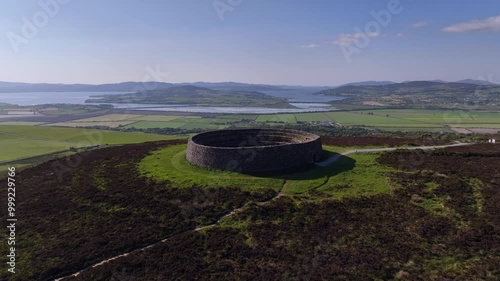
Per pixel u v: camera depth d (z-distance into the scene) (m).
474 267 27.20
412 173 44.88
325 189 40.53
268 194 38.88
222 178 42.59
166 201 37.84
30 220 35.59
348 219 34.31
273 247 30.30
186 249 30.19
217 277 26.66
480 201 37.28
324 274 26.75
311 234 32.03
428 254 28.98
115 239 31.83
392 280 26.08
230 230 32.81
